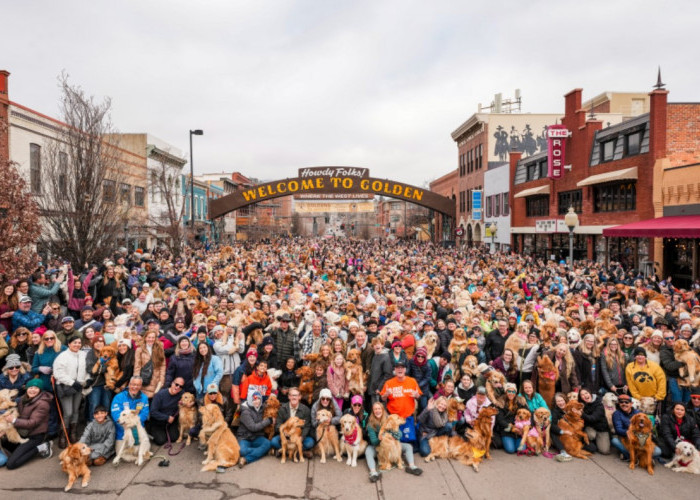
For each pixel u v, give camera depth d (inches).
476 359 321.1
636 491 251.6
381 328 393.7
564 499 243.9
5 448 280.2
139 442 279.7
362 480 263.4
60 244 592.7
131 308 395.9
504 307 466.9
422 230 2765.7
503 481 262.5
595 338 328.2
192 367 310.3
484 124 1772.9
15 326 346.3
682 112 811.4
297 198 1883.6
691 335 354.6
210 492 247.1
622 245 917.8
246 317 386.9
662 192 796.6
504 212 1542.8
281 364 344.2
